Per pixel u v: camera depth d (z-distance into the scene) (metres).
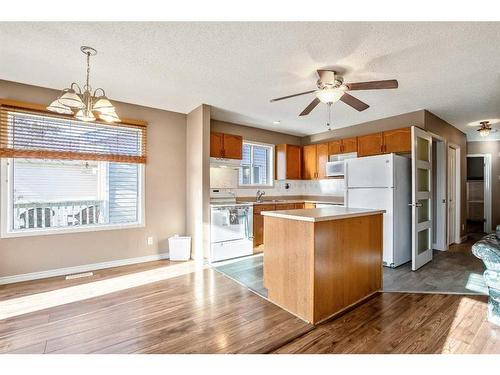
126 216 3.80
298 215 2.23
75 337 1.91
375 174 3.66
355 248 2.48
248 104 3.79
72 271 3.33
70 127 3.32
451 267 3.58
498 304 2.08
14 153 2.96
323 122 4.77
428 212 3.89
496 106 3.77
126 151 3.73
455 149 5.18
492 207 6.07
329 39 2.10
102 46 2.24
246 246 4.20
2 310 2.32
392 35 2.04
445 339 1.89
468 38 2.06
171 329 2.03
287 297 2.35
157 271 3.42
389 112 4.08
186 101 3.68
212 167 4.24
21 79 2.93
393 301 2.52
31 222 3.15
